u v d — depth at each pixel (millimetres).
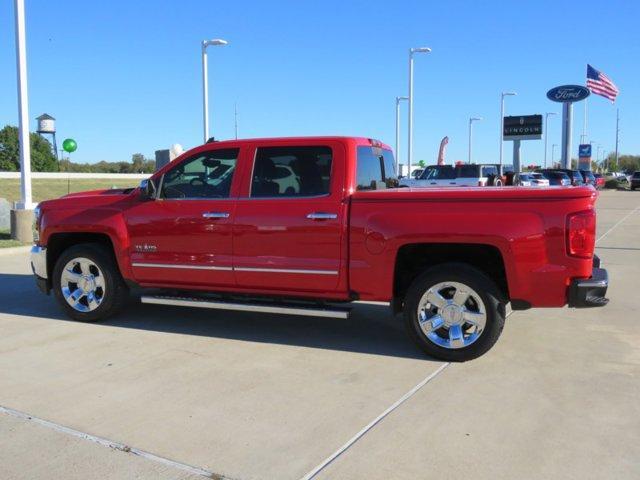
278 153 5848
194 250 6082
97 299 6680
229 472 3416
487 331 5164
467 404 4340
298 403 4383
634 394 4512
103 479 3344
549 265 4953
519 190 5082
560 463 3486
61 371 5098
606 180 61844
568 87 44438
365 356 5492
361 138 6051
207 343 5934
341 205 5508
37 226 6949
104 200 6598
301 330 6418
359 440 3789
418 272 5602
